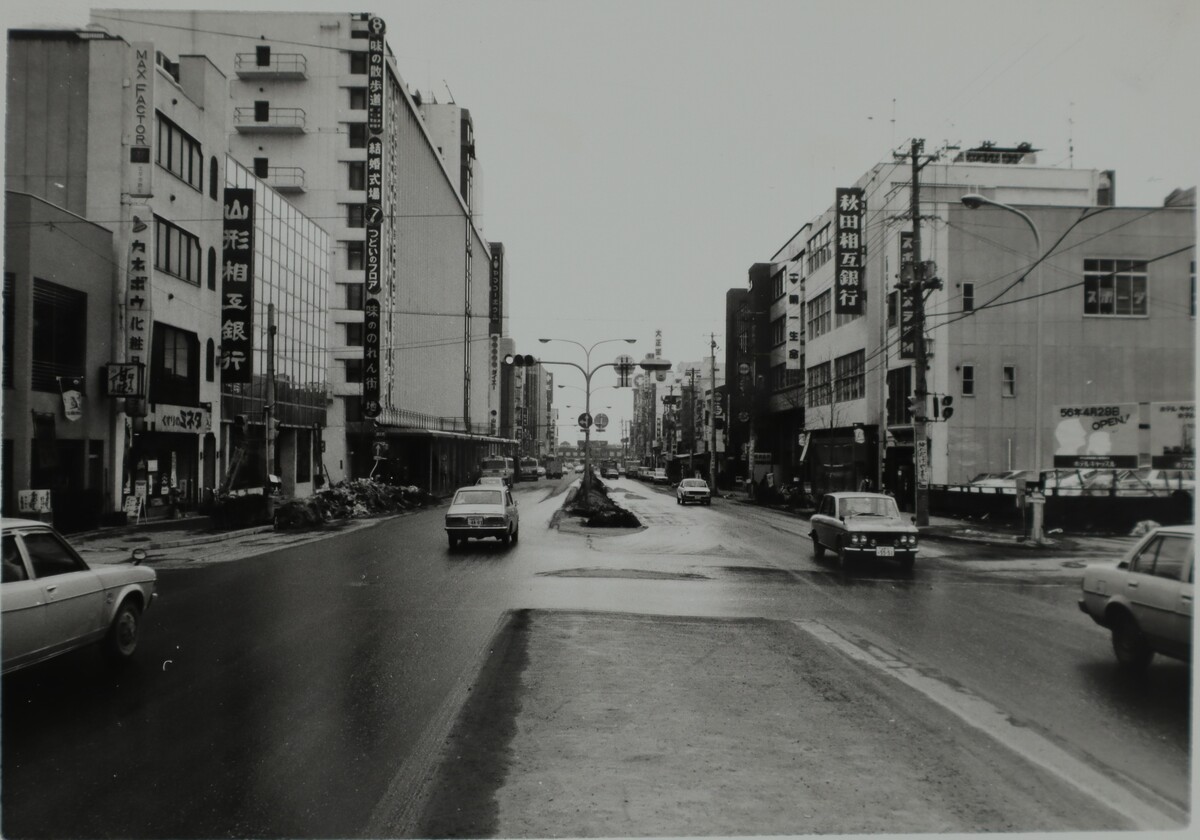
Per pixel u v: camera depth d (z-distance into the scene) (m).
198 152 32.16
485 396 116.12
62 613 7.49
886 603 13.23
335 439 56.59
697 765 5.80
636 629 10.81
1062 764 5.80
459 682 8.03
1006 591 14.67
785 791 5.32
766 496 48.97
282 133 58.12
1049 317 34.28
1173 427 25.58
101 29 26.75
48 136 26.52
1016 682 8.12
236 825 4.78
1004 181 41.47
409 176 64.75
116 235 26.38
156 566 17.81
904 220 33.09
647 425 150.62
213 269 33.78
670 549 21.78
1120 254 34.12
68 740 6.24
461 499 22.88
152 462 29.92
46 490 21.92
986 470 34.25
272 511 29.45
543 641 10.02
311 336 48.59
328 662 8.84
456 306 87.62
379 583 15.13
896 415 37.59
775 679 8.23
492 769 5.70
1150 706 7.28
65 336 23.72
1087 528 26.55
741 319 69.69
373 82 55.38
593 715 6.98
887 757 5.96
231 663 8.78
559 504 46.53
